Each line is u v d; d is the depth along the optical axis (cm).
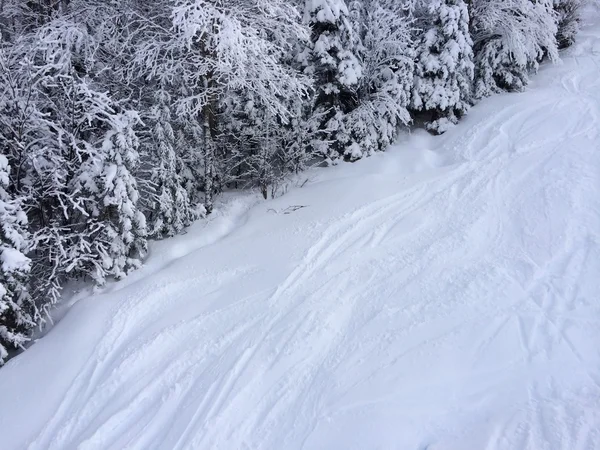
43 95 738
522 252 632
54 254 703
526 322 513
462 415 418
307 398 454
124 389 496
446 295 566
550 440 385
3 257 557
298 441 412
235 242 749
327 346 516
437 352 486
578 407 412
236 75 830
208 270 681
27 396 511
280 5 834
